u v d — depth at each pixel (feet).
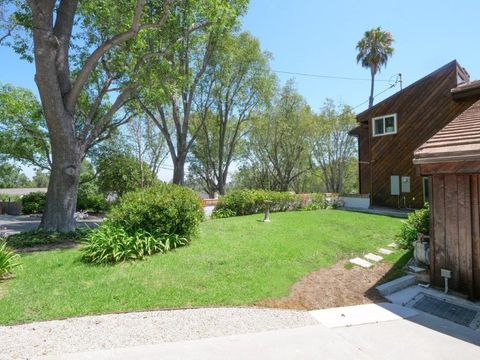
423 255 20.08
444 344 11.80
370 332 12.85
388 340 12.12
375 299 17.06
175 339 12.07
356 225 36.04
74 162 32.04
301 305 15.90
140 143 97.30
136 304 15.23
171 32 39.73
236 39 76.48
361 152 64.34
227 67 81.00
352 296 17.37
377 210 51.70
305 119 110.93
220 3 39.17
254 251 23.29
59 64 31.58
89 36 48.34
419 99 50.47
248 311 14.90
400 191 52.80
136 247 21.18
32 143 77.77
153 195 25.76
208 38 62.28
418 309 15.58
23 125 74.18
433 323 13.83
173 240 23.81
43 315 13.98
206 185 124.26
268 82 94.22
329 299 16.81
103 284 17.21
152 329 12.90
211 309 15.02
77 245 26.37
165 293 16.38
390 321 14.03
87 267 19.66
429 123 48.98
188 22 42.01
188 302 15.65
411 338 12.30
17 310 14.29
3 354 10.76
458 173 16.70
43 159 81.61
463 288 16.78
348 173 137.39
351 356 10.82
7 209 84.58
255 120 108.17
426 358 10.76
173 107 70.90
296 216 43.14
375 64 97.55
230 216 46.50
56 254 22.94
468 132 18.12
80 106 55.06
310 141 118.42
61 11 32.22
